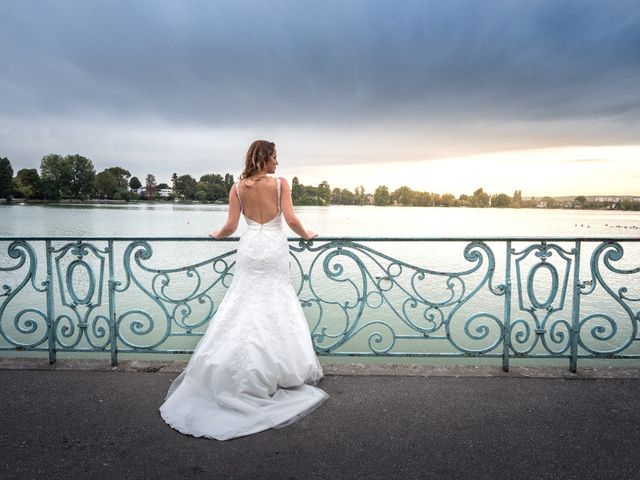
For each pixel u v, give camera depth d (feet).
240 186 9.61
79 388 9.86
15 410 8.86
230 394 8.85
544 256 10.84
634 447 7.64
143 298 35.76
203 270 48.19
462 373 10.70
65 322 29.43
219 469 7.02
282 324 9.36
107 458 7.27
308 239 10.14
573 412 8.86
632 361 22.80
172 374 10.63
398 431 8.16
